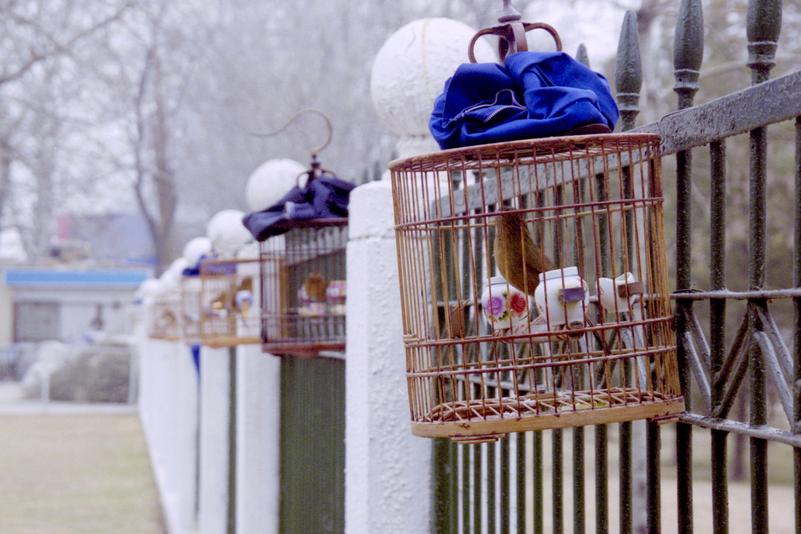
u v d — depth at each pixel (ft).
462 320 16.29
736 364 14.47
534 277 16.33
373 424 24.79
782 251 84.02
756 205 14.01
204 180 175.63
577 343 17.54
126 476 105.70
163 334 74.79
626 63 17.99
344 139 118.32
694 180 76.54
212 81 163.73
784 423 70.95
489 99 16.21
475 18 102.22
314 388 35.96
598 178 17.92
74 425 158.61
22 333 330.34
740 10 82.64
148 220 263.49
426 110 25.94
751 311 14.02
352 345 26.12
